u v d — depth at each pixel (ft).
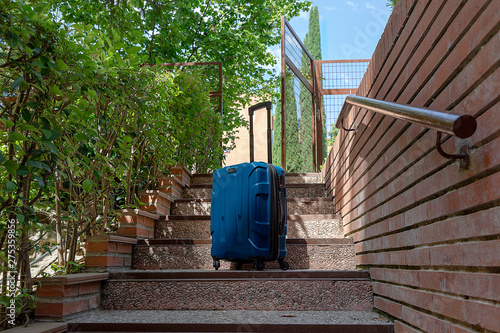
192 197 14.82
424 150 5.38
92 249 9.12
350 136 10.46
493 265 3.65
